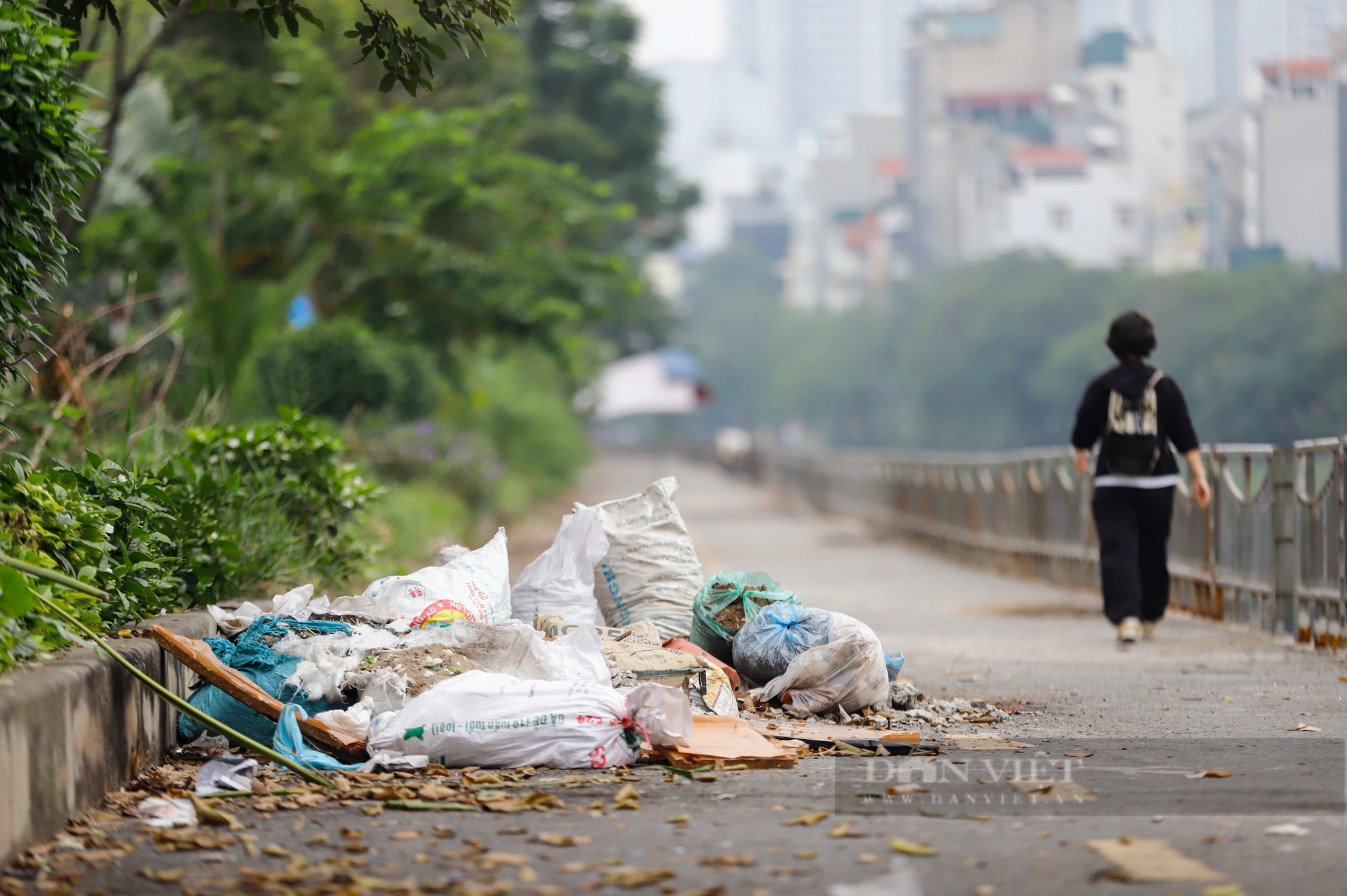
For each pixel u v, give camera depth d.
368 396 41.44
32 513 13.40
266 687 14.15
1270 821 11.20
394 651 14.41
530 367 86.56
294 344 40.62
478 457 47.94
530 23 87.50
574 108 90.12
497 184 47.19
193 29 38.25
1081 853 10.31
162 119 39.72
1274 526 24.33
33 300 14.34
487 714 13.23
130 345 28.86
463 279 44.56
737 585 18.06
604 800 12.01
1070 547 36.19
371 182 41.44
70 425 23.41
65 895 9.51
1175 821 11.21
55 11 15.83
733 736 14.11
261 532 20.05
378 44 15.74
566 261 50.53
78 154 13.43
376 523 30.33
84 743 11.48
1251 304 193.50
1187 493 28.56
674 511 19.39
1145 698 17.81
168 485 18.34
